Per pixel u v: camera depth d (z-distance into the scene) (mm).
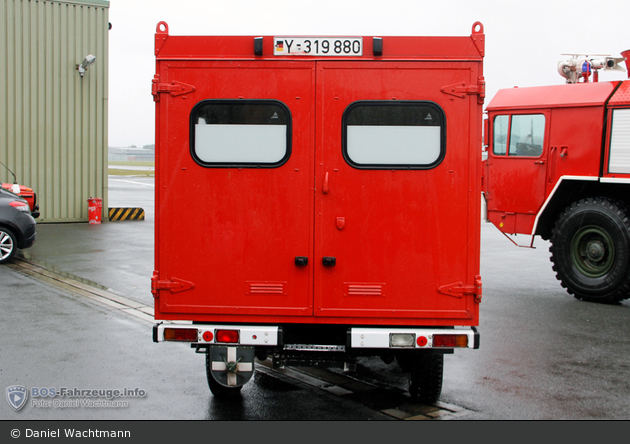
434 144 4570
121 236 16703
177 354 6664
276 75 4570
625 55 10375
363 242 4609
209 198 4637
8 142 18922
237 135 4605
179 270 4672
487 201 10922
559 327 8000
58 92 19422
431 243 4594
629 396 5488
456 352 6855
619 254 9148
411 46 4527
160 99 4609
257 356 5094
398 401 5375
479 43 4508
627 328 7969
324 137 4574
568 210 9867
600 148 9438
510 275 12016
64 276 10977
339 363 4770
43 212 19500
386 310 4617
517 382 5863
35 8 18922
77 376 5891
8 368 6086
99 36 19812
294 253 4637
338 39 4543
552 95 10062
